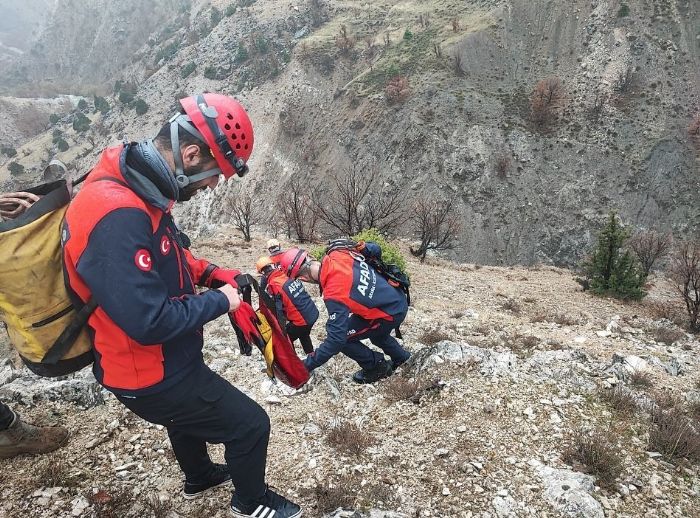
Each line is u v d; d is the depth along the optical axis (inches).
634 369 225.1
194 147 71.7
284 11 4707.2
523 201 2544.3
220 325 319.3
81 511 112.7
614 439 151.7
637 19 3016.7
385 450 144.9
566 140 2652.6
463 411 164.4
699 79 2753.4
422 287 632.4
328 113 3373.5
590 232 2411.4
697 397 198.4
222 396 86.7
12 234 69.2
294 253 185.3
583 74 2955.2
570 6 3262.8
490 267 995.9
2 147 5812.0
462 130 2770.7
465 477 133.0
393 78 3053.6
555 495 125.1
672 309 692.1
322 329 314.2
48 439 131.1
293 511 104.1
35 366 77.7
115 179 70.8
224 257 767.1
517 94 2950.3
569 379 190.5
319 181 2992.1
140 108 4766.2
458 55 3093.0
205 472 116.0
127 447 136.7
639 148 2541.8
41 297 72.0
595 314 598.5
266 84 4003.4
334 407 177.2
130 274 65.5
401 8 4151.1
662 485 134.1
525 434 152.0
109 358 75.6
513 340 310.3
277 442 152.3
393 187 2714.1
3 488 117.4
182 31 6668.3
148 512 114.3
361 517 115.0
